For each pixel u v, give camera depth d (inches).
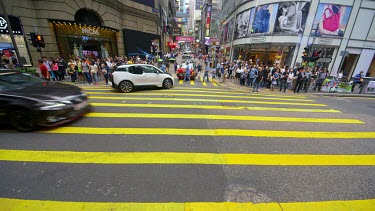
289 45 767.1
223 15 1507.1
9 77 183.3
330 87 489.1
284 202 90.3
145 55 944.9
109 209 82.3
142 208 83.5
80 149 132.5
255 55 924.0
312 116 243.0
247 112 244.7
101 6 682.8
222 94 373.7
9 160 116.8
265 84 514.6
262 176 109.7
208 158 127.0
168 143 146.3
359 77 509.4
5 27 502.3
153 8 983.0
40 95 161.0
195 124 190.4
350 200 93.5
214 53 975.6
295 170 117.5
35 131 159.0
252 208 85.7
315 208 87.2
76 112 179.6
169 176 106.1
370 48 761.6
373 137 179.2
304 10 708.7
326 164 126.4
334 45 749.9
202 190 96.0
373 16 719.7
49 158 120.2
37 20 554.6
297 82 453.1
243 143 152.5
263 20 804.0
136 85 363.3
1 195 88.4
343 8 708.0
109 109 233.6
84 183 98.1
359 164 128.6
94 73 456.1
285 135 173.2
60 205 83.7
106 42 753.6
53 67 427.5
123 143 143.5
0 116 156.4
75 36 631.8
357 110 296.0
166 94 345.1
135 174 106.7
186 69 564.7
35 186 95.0
